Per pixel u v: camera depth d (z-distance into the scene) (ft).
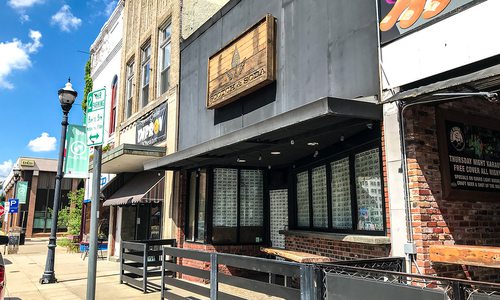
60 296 29.09
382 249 20.94
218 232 35.27
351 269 15.08
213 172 35.73
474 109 20.86
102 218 62.75
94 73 72.38
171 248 25.53
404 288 12.10
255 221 36.76
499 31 15.65
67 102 37.86
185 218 38.63
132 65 56.90
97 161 21.11
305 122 21.11
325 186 27.96
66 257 58.18
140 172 51.47
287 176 35.68
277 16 29.14
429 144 18.85
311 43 25.55
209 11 45.37
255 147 27.48
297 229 31.09
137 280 31.53
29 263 50.80
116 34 63.36
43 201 139.64
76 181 143.23
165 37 47.83
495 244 19.93
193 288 23.11
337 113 18.74
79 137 40.32
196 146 29.43
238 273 35.27
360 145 23.77
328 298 14.49
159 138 44.14
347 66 22.65
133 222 49.34
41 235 135.03
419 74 18.37
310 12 25.91
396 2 19.79
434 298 11.37
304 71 25.95
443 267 18.04
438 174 18.83
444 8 17.60
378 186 22.34
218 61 34.37
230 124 33.19
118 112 58.03
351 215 24.72
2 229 174.09
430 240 17.92
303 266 15.81
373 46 21.16
